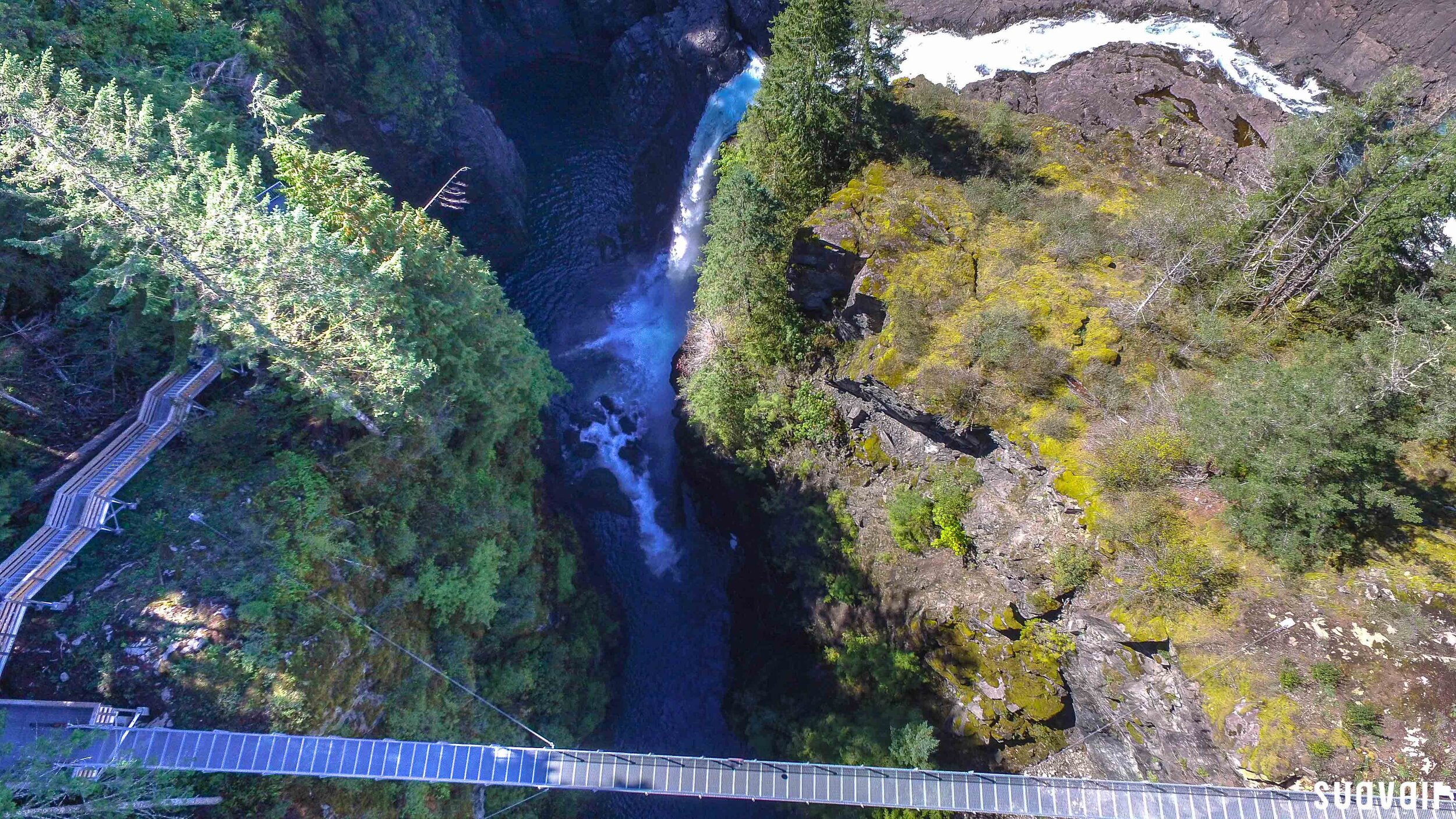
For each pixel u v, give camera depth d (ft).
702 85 197.98
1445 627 75.82
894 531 116.06
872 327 115.85
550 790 120.26
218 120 103.76
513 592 117.70
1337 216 90.38
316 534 86.69
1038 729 103.76
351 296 72.79
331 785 82.64
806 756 110.52
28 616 74.02
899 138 129.80
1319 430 77.10
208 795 74.08
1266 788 76.07
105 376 90.22
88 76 98.53
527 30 227.20
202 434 86.58
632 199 205.98
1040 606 96.63
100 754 69.26
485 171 179.32
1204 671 80.64
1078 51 161.99
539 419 146.10
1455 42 129.18
